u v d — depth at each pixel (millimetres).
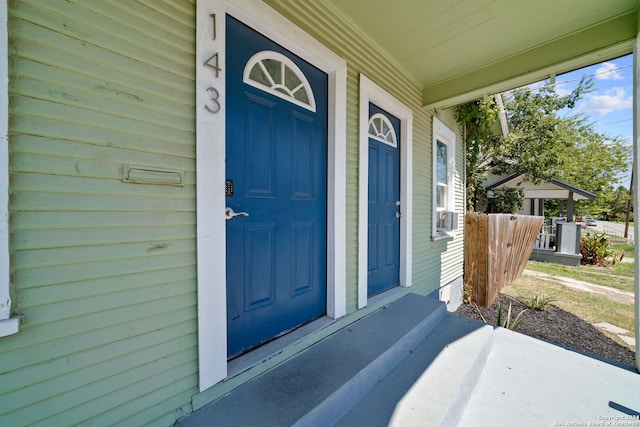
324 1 2051
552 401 1818
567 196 9836
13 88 894
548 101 10047
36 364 942
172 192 1254
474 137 5414
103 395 1080
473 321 2643
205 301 1351
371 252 2760
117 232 1109
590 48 2320
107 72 1078
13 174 896
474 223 4512
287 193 1900
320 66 2074
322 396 1396
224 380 1420
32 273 931
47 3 954
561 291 5086
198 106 1319
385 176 2959
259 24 1631
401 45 2613
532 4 2064
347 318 2271
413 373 1818
